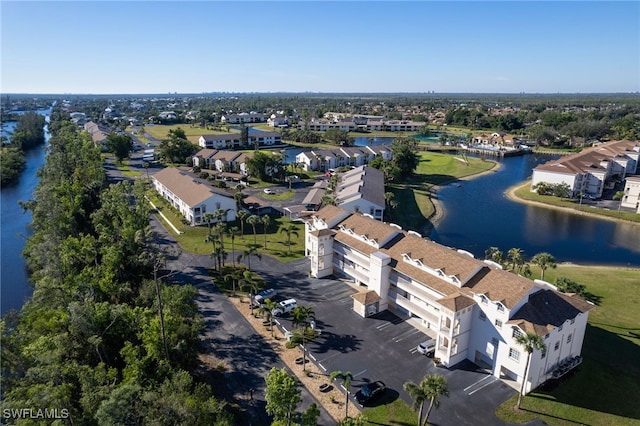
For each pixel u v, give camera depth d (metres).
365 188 118.62
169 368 47.50
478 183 169.12
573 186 144.00
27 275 86.19
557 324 51.00
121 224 89.12
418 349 58.78
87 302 54.97
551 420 47.06
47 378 42.06
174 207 121.19
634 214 125.88
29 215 121.94
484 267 59.31
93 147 161.12
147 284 63.53
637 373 54.75
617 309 71.12
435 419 47.12
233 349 59.06
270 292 72.38
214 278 79.75
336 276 80.88
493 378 53.88
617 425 46.44
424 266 63.34
